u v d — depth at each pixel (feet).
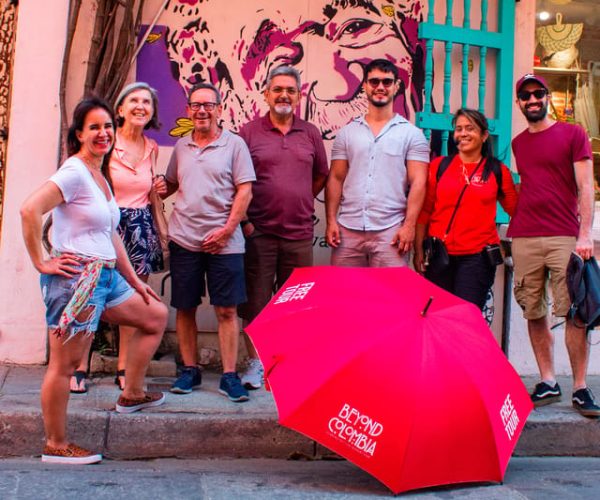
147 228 15.10
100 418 13.61
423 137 16.34
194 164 15.19
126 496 11.29
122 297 12.85
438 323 12.05
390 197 16.06
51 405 12.35
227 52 17.95
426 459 11.05
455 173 15.88
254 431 14.01
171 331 17.79
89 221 11.95
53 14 17.02
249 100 18.07
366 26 18.39
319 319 12.10
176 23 17.75
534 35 19.36
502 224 18.43
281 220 15.87
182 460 13.67
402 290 12.78
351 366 11.28
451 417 11.21
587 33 20.13
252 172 15.30
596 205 19.69
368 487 12.33
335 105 18.35
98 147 12.20
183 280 15.29
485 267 15.74
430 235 16.10
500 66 18.31
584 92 20.18
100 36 16.87
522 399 12.50
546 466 14.12
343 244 16.34
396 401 11.09
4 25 17.30
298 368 11.55
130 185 15.03
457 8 18.71
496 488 12.47
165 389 15.62
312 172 16.53
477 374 11.66
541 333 15.98
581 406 15.11
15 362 17.03
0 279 16.93
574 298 14.57
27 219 11.34
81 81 17.22
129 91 14.94
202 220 15.14
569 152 15.11
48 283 11.95
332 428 11.02
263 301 16.15
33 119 16.99
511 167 18.63
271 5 18.06
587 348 15.30
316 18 18.21
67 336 11.89
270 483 12.36
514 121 18.85
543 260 15.44
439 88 18.69
